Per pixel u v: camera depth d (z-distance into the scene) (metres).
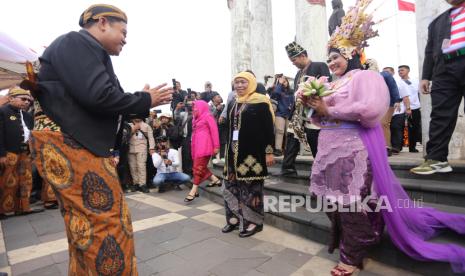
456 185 2.95
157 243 3.21
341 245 2.37
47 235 3.73
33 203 5.77
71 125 1.47
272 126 3.36
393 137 5.93
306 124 3.47
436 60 3.09
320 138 2.43
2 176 4.63
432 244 2.20
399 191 2.39
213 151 5.07
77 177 1.46
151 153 6.27
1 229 4.05
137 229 3.71
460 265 2.01
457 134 3.70
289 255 2.78
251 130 3.27
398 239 2.25
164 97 1.71
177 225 3.82
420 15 3.98
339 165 2.28
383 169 2.21
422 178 3.34
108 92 1.43
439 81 3.07
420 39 3.99
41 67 1.56
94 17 1.64
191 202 5.11
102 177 1.52
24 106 4.81
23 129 4.86
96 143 1.51
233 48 8.03
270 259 2.71
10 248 3.29
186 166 7.09
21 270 2.72
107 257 1.45
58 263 2.86
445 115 3.06
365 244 2.24
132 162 6.42
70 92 1.46
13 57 2.79
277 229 3.51
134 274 1.57
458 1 2.91
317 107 2.17
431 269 2.17
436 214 2.46
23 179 4.81
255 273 2.46
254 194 3.34
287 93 6.19
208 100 8.65
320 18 6.27
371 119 2.11
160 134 7.37
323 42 6.29
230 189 3.46
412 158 4.34
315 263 2.59
